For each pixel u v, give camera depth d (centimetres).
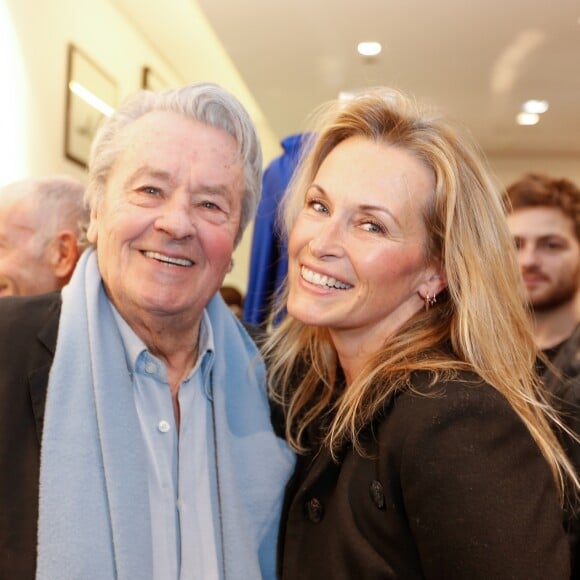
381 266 115
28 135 304
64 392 107
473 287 115
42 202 168
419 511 97
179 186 115
